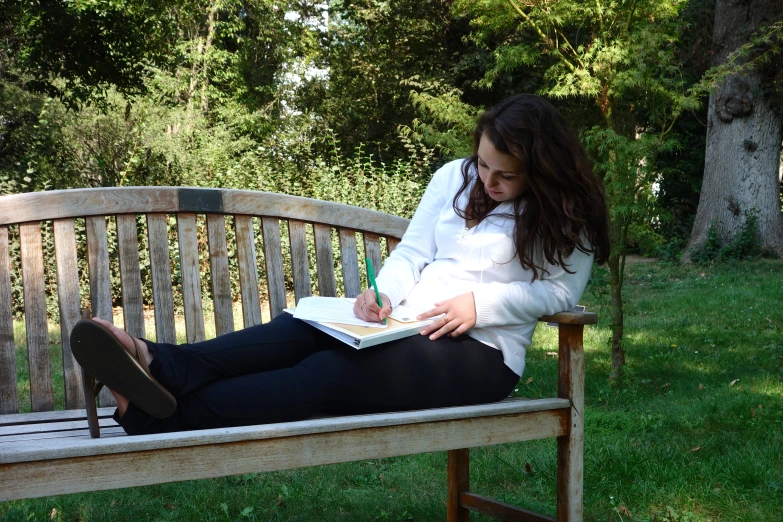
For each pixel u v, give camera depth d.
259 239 5.21
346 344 2.01
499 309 2.02
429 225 2.34
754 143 12.49
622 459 3.23
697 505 2.80
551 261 2.05
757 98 12.36
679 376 4.86
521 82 15.45
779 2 11.53
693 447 3.43
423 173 11.41
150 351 1.74
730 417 3.87
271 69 19.73
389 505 2.82
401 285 2.20
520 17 4.96
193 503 2.83
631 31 4.64
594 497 2.91
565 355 2.13
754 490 2.91
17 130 12.38
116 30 10.39
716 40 12.17
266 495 2.93
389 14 17.78
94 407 1.68
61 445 1.51
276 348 1.93
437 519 2.71
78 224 7.82
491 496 2.93
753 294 8.51
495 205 2.17
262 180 9.69
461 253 2.18
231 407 1.74
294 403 1.79
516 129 1.96
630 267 12.52
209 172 9.94
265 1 18.25
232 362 1.85
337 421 1.75
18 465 1.47
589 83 4.52
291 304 8.12
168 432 1.72
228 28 16.81
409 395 1.94
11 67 13.37
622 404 4.27
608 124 4.68
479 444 1.96
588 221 2.06
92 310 2.37
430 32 17.56
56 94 10.74
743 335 6.23
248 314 2.58
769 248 12.46
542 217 2.02
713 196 12.89
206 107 16.17
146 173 10.09
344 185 9.70
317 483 3.08
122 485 1.55
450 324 2.00
